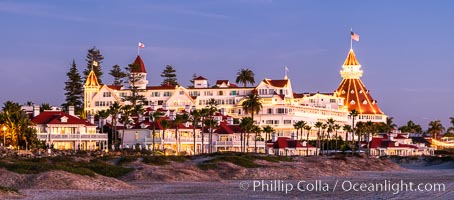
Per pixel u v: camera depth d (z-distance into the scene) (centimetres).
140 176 12175
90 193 9362
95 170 12362
